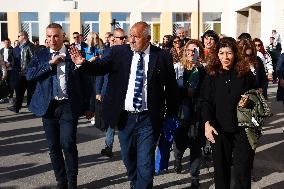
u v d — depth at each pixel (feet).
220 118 13.78
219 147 13.83
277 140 26.25
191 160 17.34
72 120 16.01
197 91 17.06
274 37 62.54
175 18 105.50
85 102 16.35
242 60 13.83
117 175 19.54
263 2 79.46
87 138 27.40
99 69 14.30
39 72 15.65
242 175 13.56
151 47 14.56
